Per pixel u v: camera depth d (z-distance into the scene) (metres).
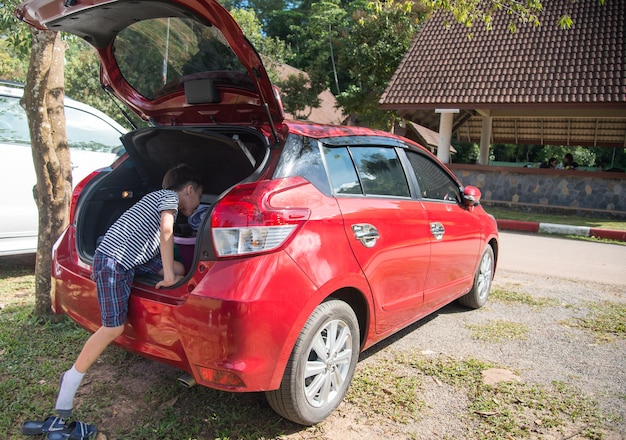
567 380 3.64
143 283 2.82
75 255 3.29
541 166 18.31
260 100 2.94
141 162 3.78
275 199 2.65
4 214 5.33
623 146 20.00
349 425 2.98
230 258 2.51
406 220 3.60
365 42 18.88
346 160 3.30
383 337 3.57
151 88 3.45
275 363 2.56
